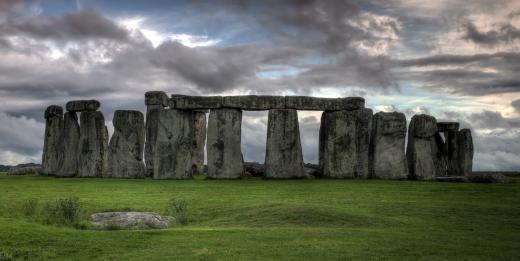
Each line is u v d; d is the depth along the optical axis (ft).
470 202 109.40
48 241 69.41
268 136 160.15
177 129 161.99
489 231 83.76
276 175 158.30
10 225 76.59
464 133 179.63
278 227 84.69
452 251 67.56
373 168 160.86
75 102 173.37
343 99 164.25
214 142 160.04
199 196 116.57
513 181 153.07
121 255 63.82
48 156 181.68
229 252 65.31
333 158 161.27
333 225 86.38
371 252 66.23
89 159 169.68
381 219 90.79
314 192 122.62
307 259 62.54
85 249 66.39
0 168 264.52
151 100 175.83
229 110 160.76
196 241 71.36
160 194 119.85
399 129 160.15
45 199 109.91
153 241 71.05
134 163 164.76
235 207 101.71
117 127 166.81
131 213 90.22
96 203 105.60
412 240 74.02
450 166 181.47
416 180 158.81
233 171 158.81
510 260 63.46
